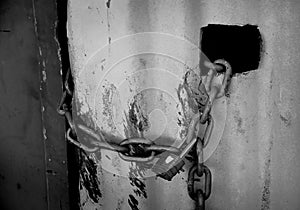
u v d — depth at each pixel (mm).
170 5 601
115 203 729
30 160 948
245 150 615
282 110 584
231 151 622
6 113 990
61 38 742
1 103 997
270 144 602
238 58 577
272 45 564
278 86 577
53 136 815
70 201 822
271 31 560
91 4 666
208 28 584
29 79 877
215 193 647
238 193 636
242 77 585
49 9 744
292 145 590
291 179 603
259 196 626
